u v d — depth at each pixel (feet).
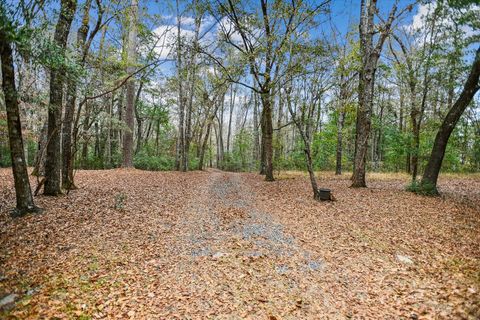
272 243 22.07
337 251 20.34
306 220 27.86
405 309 13.33
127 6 35.24
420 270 17.11
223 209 32.73
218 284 15.98
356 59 44.65
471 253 19.19
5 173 49.90
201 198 38.96
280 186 49.19
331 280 16.39
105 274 17.04
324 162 94.43
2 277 16.20
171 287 15.65
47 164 32.81
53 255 19.17
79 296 14.71
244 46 42.83
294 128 104.73
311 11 36.42
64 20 28.12
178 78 73.92
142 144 121.80
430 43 38.78
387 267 17.69
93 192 36.73
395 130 71.77
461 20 30.19
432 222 25.93
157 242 22.18
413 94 44.55
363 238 22.56
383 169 88.99
